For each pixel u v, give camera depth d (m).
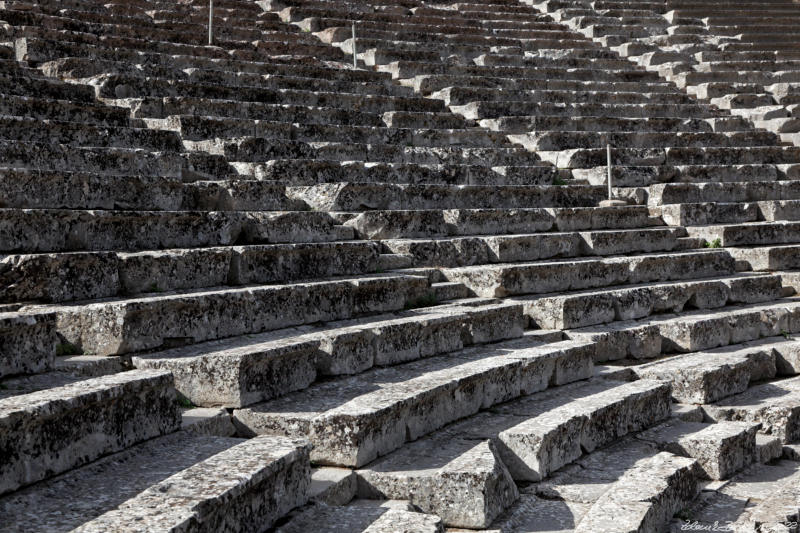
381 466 6.87
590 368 10.19
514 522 6.74
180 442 6.36
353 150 14.85
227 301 8.20
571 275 12.56
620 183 17.97
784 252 15.56
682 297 12.90
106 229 9.05
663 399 9.56
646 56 25.27
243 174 12.64
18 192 8.95
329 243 10.62
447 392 7.96
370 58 20.72
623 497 6.96
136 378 6.18
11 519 4.89
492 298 11.54
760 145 21.55
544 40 25.17
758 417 9.76
